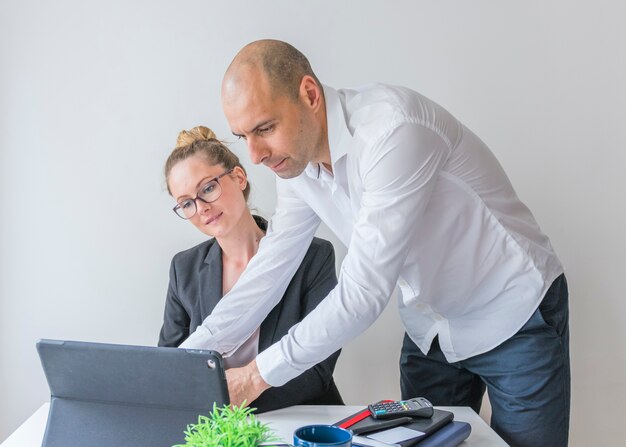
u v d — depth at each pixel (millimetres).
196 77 2211
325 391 1713
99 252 2240
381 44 2221
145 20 2195
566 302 1670
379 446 1247
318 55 2219
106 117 2211
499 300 1624
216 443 947
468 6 2221
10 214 2221
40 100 2201
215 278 1814
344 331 1414
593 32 2234
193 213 1793
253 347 1746
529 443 1614
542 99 2240
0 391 2248
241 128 1338
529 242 1604
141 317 2260
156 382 1220
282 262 1711
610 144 2256
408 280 1616
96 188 2227
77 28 2191
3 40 2182
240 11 2199
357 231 1398
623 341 2289
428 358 1875
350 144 1456
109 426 1256
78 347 1236
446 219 1537
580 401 2293
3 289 2234
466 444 1378
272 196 2232
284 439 1361
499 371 1650
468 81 2234
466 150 1524
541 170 2256
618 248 2277
